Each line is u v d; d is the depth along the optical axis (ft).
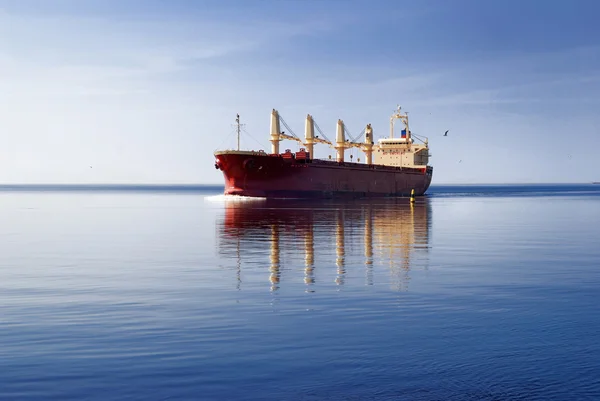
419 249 112.47
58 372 40.52
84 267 89.97
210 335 49.16
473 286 71.00
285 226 173.27
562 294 66.08
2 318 55.31
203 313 56.90
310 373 40.42
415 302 61.67
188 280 76.38
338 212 254.06
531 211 282.97
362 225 176.86
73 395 36.78
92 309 59.06
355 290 68.39
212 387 38.06
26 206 372.38
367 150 522.47
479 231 157.48
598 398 36.45
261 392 37.37
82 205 389.60
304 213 246.06
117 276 80.53
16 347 45.93
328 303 61.16
